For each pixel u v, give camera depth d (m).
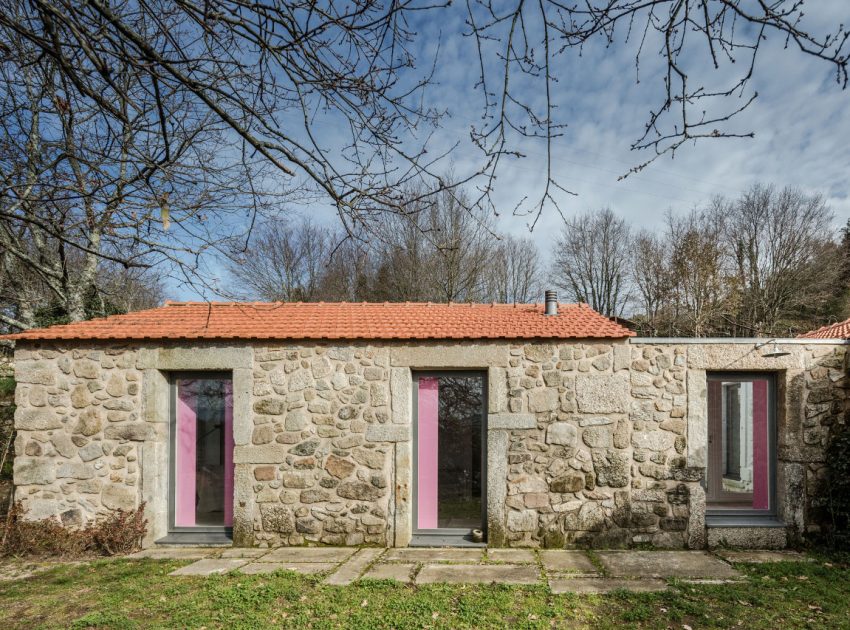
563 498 6.24
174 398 6.75
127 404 6.47
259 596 4.69
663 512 6.20
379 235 3.46
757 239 22.73
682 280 21.16
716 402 6.55
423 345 6.45
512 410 6.34
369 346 6.48
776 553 5.95
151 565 5.65
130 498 6.39
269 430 6.44
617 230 25.89
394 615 4.35
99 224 3.62
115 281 9.16
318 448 6.40
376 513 6.32
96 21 2.67
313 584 5.02
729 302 20.55
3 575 5.42
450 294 16.45
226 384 6.80
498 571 5.38
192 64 3.21
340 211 3.19
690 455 6.23
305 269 20.19
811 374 6.25
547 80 2.72
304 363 6.48
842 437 6.02
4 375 10.91
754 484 6.49
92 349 6.53
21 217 3.21
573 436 6.29
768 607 4.47
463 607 4.45
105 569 5.55
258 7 2.73
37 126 4.40
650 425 6.29
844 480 5.88
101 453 6.44
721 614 4.35
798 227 22.27
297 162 3.03
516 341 6.39
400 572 5.36
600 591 4.81
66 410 6.48
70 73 2.59
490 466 6.30
